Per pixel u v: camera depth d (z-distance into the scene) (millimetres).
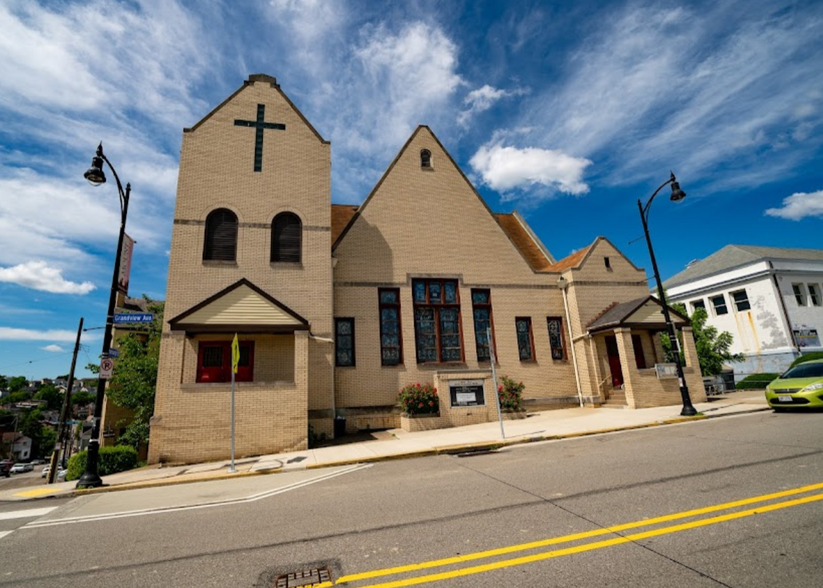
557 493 6031
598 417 14656
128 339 20031
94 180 10148
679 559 3748
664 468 7000
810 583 3215
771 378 24188
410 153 19281
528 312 19031
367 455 10641
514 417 15961
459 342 17906
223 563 4359
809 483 5641
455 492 6543
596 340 18828
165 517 6387
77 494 8914
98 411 9922
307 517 5785
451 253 18547
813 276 28875
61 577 4281
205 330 12828
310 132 16594
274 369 14359
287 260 15406
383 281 17328
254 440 12188
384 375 16391
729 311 30141
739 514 4723
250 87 16438
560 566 3754
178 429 11883
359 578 3791
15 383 116188
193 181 15070
